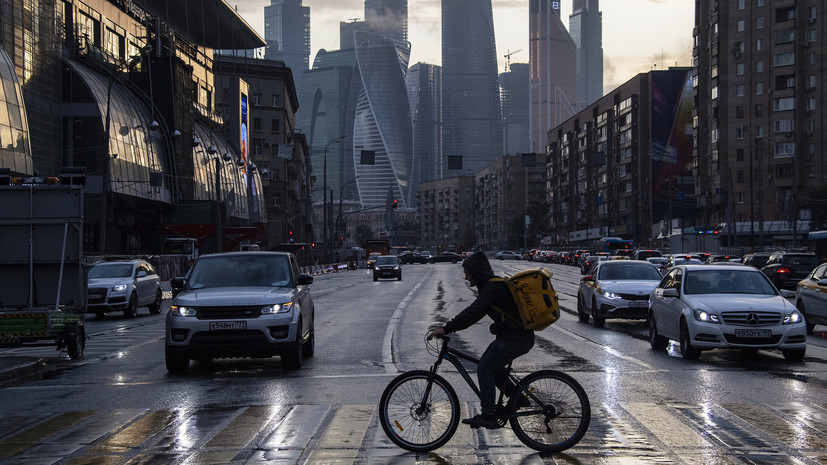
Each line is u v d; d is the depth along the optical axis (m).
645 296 18.62
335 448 6.91
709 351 14.50
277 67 107.00
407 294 35.44
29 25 49.69
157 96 64.56
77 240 14.41
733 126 95.50
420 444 6.71
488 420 6.60
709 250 86.25
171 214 63.22
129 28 66.94
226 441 7.24
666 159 109.19
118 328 21.58
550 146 162.75
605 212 125.75
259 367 12.86
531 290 6.49
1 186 14.24
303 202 133.50
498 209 196.62
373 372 11.91
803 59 92.19
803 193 91.50
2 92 42.69
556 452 6.65
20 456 6.83
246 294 12.09
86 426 8.13
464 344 15.60
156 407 9.20
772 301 13.24
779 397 9.35
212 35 91.88
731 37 95.62
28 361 13.56
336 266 84.00
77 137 53.09
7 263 14.31
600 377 11.02
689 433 7.34
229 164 81.19
